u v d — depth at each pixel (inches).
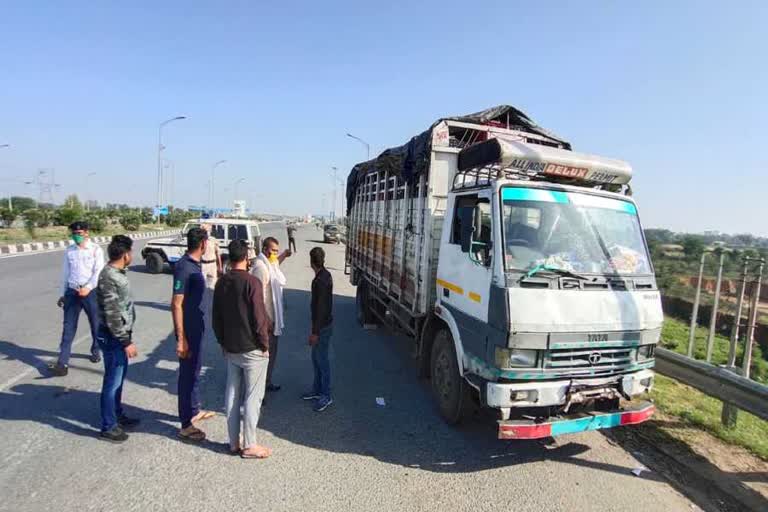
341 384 240.5
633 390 164.7
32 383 214.1
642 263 180.4
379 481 149.9
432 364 212.8
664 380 265.0
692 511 143.3
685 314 480.4
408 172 250.7
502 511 137.2
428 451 172.4
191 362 171.2
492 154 177.3
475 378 168.6
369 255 363.9
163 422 183.2
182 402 168.6
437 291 209.8
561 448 180.4
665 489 154.7
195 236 172.9
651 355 173.9
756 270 195.9
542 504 141.9
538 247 165.8
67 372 228.7
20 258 759.7
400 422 197.0
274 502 134.7
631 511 141.2
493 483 152.6
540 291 153.9
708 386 194.4
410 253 250.2
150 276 590.6
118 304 163.3
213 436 174.6
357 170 435.2
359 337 343.0
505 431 147.4
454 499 142.2
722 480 160.2
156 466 150.8
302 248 1300.4
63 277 228.5
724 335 423.5
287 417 196.9
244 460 158.1
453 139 232.8
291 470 153.6
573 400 154.6
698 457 175.6
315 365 213.9
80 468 146.9
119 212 2578.7
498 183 170.4
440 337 206.1
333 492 141.9
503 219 165.5
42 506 126.9
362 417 200.4
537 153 177.5
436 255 223.5
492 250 164.7
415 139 244.1
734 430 194.7
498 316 153.8
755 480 161.0
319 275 206.8
